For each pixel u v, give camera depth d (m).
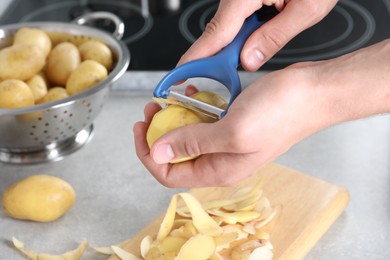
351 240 0.87
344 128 1.11
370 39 1.36
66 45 1.11
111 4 1.57
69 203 0.91
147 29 1.45
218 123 0.64
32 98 1.01
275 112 0.65
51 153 1.06
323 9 0.82
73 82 1.04
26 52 1.04
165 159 0.66
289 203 0.91
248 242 0.82
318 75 0.67
